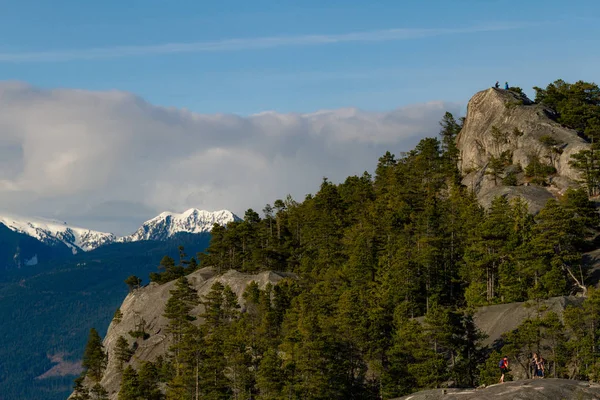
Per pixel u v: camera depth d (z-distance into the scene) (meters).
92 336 197.50
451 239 148.75
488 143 196.25
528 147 182.75
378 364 108.31
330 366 109.69
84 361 192.62
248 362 122.56
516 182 173.00
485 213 156.25
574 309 96.44
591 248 134.25
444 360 100.75
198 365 128.25
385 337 115.44
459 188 181.50
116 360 187.62
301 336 118.19
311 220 196.00
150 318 196.00
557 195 162.12
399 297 131.00
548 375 94.12
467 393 71.69
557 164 174.25
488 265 130.12
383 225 165.50
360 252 152.88
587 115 187.62
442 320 101.94
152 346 184.75
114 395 172.62
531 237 127.38
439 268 140.88
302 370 109.25
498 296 127.69
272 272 180.25
